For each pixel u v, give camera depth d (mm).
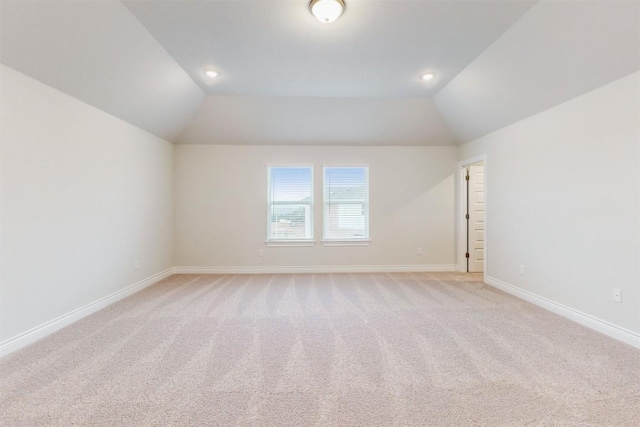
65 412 1475
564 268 2795
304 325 2596
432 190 4844
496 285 3832
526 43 2471
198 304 3172
